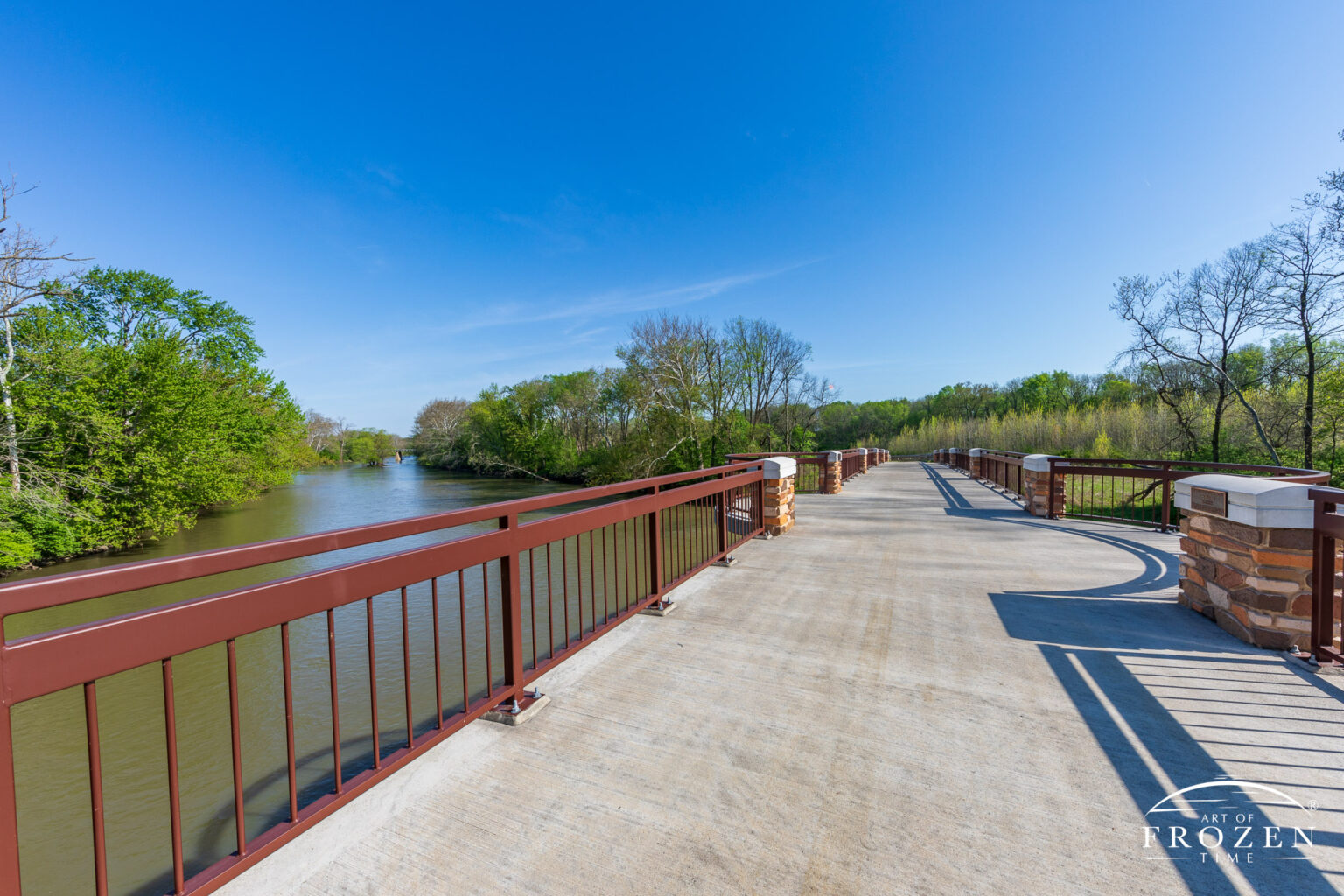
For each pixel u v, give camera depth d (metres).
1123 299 20.42
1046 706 2.53
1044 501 8.41
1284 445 18.27
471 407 47.25
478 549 2.36
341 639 7.91
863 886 1.55
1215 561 3.53
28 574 13.48
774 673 2.92
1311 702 2.52
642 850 1.69
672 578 4.45
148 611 1.32
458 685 5.96
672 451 21.33
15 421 13.76
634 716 2.50
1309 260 15.33
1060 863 1.62
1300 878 1.54
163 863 3.66
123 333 21.72
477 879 1.58
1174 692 2.63
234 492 20.41
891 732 2.34
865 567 5.11
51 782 4.86
